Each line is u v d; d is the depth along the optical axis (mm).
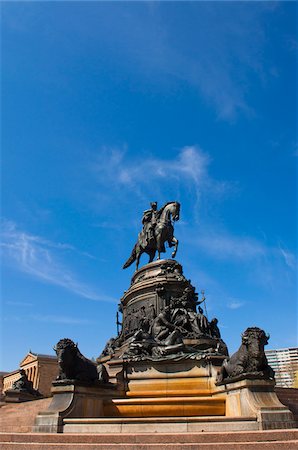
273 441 9648
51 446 9859
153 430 11617
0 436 10945
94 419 12430
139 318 25797
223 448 9258
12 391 27688
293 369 96625
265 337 14180
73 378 14742
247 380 13195
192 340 21906
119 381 18297
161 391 17375
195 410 15000
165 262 28594
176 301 25094
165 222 30750
